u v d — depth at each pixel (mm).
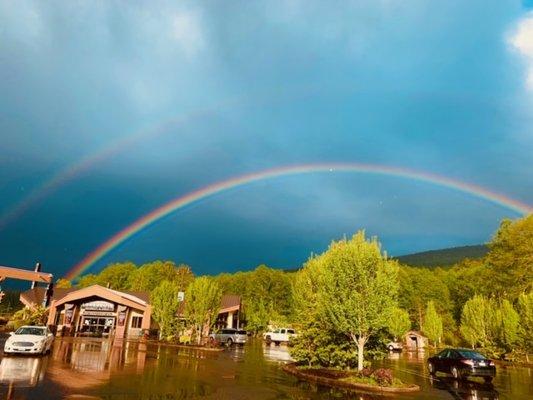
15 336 23000
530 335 38125
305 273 27422
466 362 22250
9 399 11391
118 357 25250
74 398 12094
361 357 21391
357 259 21875
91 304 51438
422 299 90062
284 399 14195
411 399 15648
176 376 18391
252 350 40875
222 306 70188
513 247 56344
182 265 96062
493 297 56281
